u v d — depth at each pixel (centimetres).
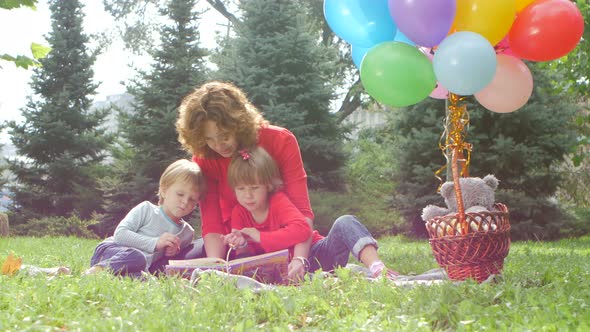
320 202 1443
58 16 1927
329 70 1602
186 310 265
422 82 408
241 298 297
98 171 1830
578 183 1669
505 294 307
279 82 1531
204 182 443
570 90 1025
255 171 407
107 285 320
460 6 405
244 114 411
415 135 1347
